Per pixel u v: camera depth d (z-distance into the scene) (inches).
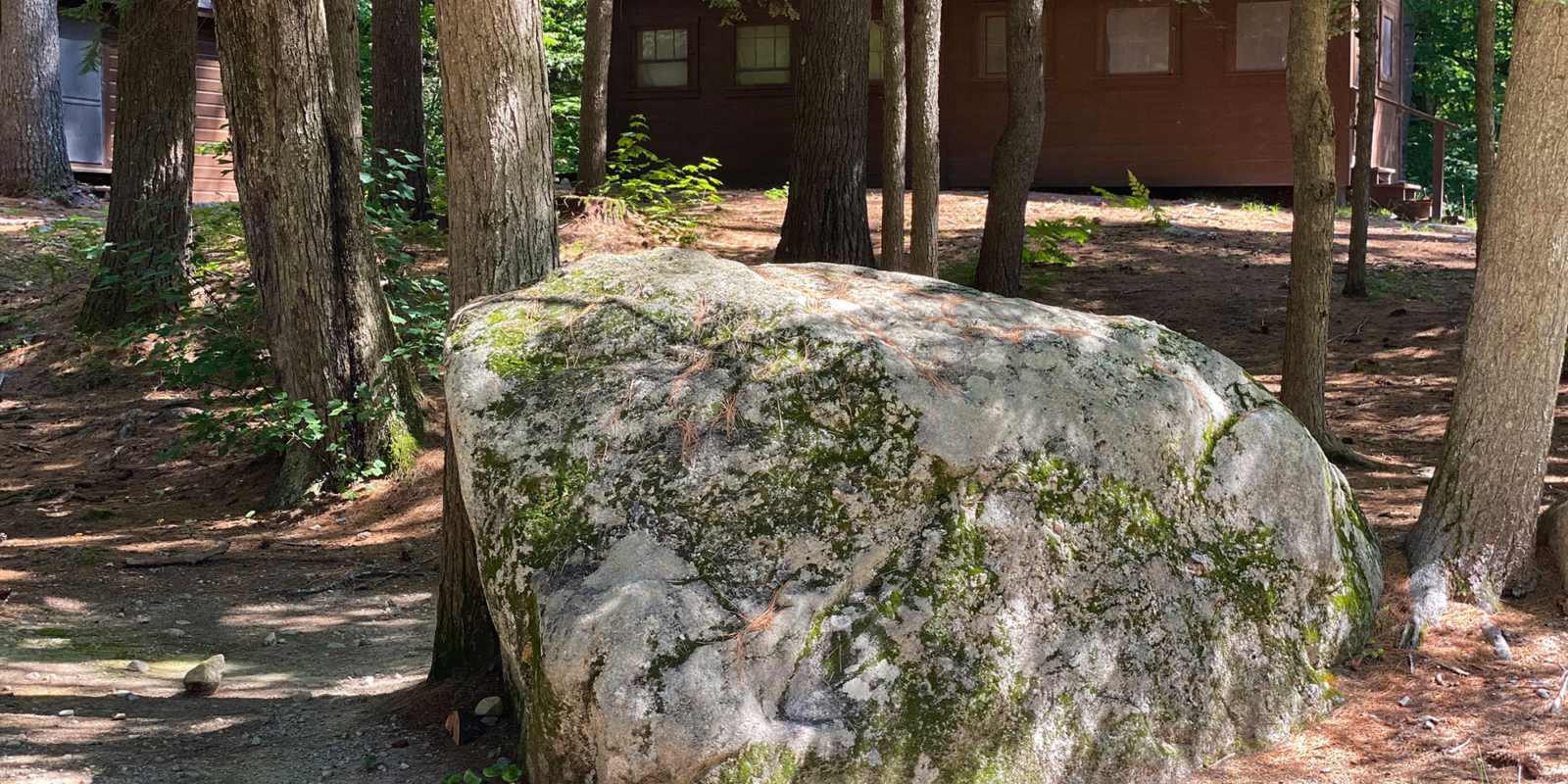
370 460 372.5
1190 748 157.9
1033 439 163.0
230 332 394.9
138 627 267.3
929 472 158.1
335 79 379.6
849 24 437.7
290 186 358.3
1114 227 600.7
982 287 451.5
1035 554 156.9
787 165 776.9
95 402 464.1
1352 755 157.9
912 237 372.8
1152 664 158.1
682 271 183.9
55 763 174.9
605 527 150.6
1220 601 164.7
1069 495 161.2
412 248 542.3
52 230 582.6
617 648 139.5
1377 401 366.6
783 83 773.9
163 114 486.3
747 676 141.9
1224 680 161.9
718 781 137.1
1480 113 366.9
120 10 458.0
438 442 387.9
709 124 789.9
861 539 153.8
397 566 314.5
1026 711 150.4
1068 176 756.0
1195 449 171.6
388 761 173.8
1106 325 184.2
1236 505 171.9
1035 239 547.2
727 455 156.5
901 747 144.2
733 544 150.9
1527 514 195.3
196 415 371.9
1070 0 744.3
